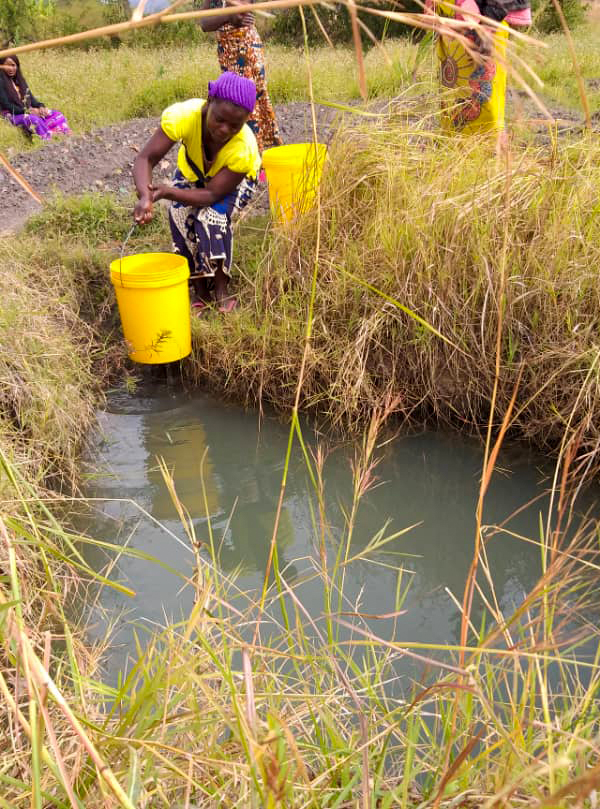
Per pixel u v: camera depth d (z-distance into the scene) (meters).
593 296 3.34
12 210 5.63
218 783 1.37
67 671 2.07
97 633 2.44
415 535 2.98
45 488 3.12
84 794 1.24
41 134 8.20
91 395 3.82
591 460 3.12
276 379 3.86
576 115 5.61
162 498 3.22
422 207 3.69
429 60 4.28
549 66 7.56
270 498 3.23
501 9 3.64
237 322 4.01
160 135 3.86
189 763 1.33
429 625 2.48
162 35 14.48
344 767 1.36
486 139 3.98
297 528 3.04
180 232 4.16
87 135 7.24
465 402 3.59
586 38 8.70
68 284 4.43
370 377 3.74
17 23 13.89
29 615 2.26
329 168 3.99
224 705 1.61
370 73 7.27
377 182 4.01
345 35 10.34
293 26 12.16
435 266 3.57
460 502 3.15
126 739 1.22
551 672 2.20
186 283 3.84
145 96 9.27
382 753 1.52
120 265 3.83
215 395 3.99
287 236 4.03
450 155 3.94
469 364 3.54
